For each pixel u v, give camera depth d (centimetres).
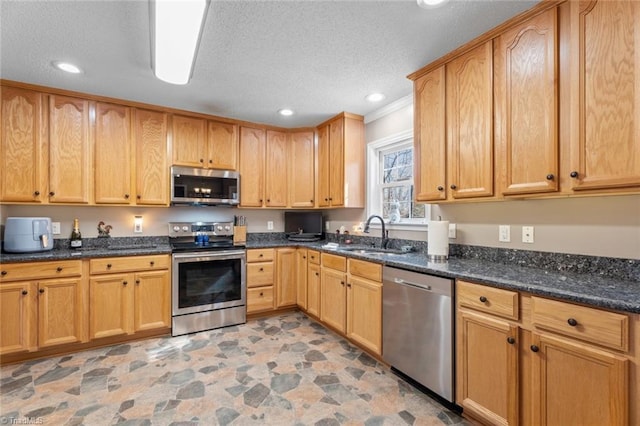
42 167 267
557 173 157
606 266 164
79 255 258
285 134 396
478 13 172
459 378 175
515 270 184
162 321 292
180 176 324
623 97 135
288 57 219
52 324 248
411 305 207
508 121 178
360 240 351
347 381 216
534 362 142
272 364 240
